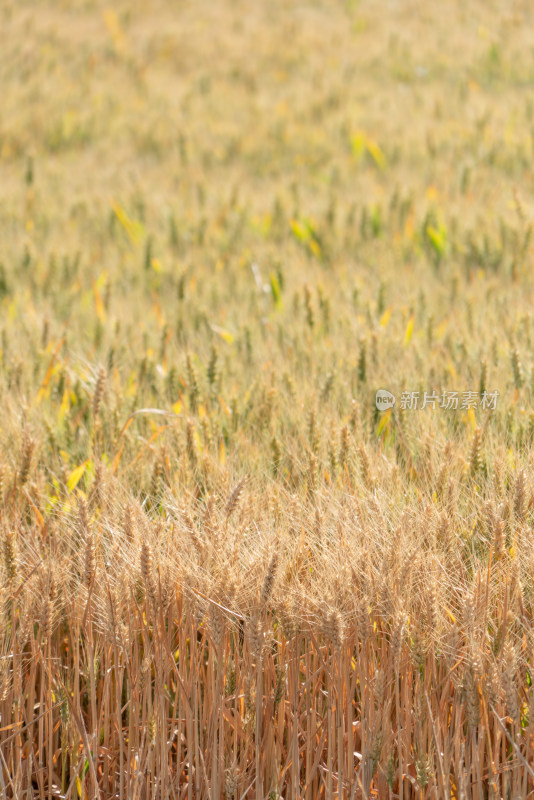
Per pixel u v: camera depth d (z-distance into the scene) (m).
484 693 8.64
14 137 44.97
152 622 9.12
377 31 66.19
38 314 19.67
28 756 9.23
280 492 10.55
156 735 9.05
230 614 8.44
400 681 9.38
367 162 37.66
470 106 44.19
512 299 19.14
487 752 9.38
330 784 8.59
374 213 27.69
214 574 8.55
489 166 34.25
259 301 21.11
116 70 58.59
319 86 52.38
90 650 8.90
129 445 12.67
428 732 8.95
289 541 9.08
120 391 13.92
